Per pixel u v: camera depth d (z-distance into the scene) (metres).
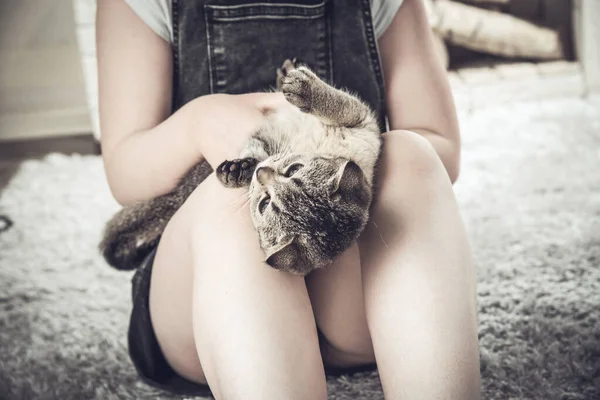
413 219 0.96
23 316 1.54
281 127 1.09
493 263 1.61
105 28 1.18
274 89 1.21
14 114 3.40
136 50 1.17
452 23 2.85
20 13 4.76
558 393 1.20
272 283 0.93
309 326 0.94
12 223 2.03
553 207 1.87
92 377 1.32
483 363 1.27
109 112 1.17
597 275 1.53
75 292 1.63
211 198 0.99
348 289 1.03
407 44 1.22
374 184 0.99
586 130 2.47
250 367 0.90
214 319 0.92
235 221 0.97
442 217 0.96
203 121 1.04
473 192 2.03
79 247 1.85
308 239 0.92
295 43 1.20
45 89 3.71
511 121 2.64
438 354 0.91
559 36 2.92
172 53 1.20
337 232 0.92
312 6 1.20
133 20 1.17
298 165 1.02
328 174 0.98
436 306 0.92
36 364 1.37
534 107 2.78
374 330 0.95
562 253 1.63
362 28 1.21
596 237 1.69
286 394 0.89
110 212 2.09
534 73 2.87
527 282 1.52
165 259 1.07
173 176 1.10
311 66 1.21
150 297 1.12
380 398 1.19
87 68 2.61
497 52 2.94
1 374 1.34
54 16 4.72
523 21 2.90
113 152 1.14
